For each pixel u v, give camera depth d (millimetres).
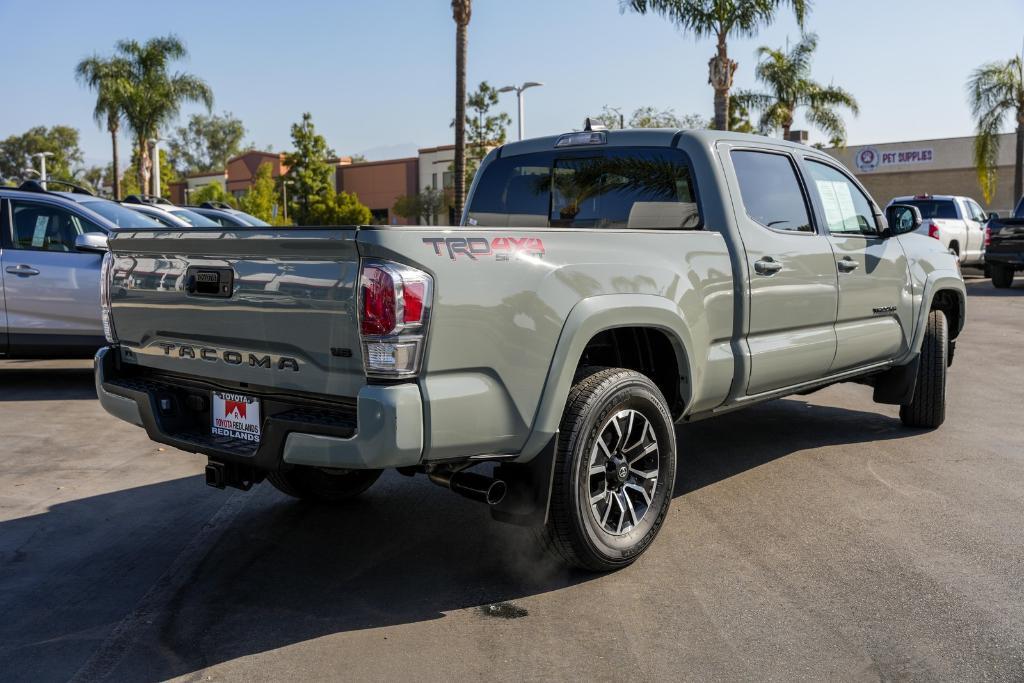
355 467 3029
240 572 3861
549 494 3475
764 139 4926
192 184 81875
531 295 3334
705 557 3963
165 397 3709
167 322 3674
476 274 3162
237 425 3520
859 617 3342
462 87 22047
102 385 3934
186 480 5273
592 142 4918
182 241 3520
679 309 3971
